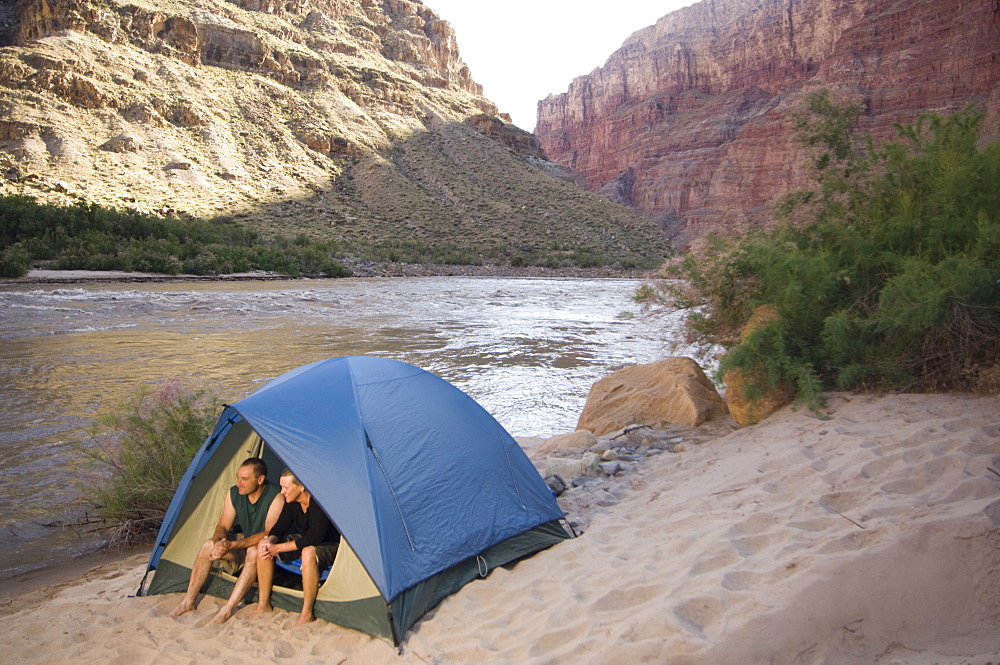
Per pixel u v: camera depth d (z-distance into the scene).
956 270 5.33
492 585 4.12
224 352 15.29
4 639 3.94
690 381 7.48
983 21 108.75
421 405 4.77
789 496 4.19
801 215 7.28
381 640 3.67
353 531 3.89
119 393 10.95
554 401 10.97
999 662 2.48
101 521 6.18
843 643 2.77
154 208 61.84
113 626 4.07
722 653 2.78
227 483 4.72
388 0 160.62
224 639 3.85
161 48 93.06
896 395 5.47
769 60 167.50
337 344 16.89
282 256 48.41
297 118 96.75
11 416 9.48
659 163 168.75
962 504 3.40
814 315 6.21
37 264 38.25
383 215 81.06
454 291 36.38
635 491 5.49
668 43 195.00
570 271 64.25
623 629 3.11
